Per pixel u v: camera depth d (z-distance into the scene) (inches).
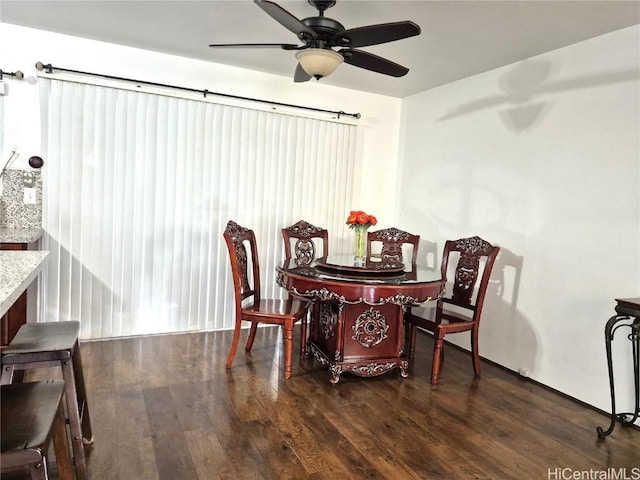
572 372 122.6
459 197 165.0
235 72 163.3
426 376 133.7
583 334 120.1
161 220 154.9
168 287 157.9
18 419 51.5
